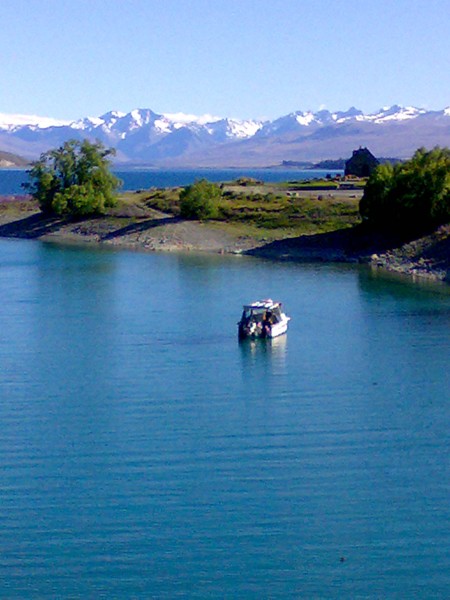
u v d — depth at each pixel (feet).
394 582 134.72
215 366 242.58
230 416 201.26
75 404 209.87
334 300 336.70
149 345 265.34
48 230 579.48
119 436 188.65
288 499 158.81
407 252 429.38
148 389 221.66
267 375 233.35
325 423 196.65
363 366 241.35
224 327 289.33
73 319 302.66
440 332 280.31
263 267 427.33
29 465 173.68
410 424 195.72
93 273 409.90
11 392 219.20
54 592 132.36
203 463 174.09
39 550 142.92
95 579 135.54
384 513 153.89
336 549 142.82
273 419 199.00
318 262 444.96
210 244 506.89
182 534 147.13
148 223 551.18
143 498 159.53
